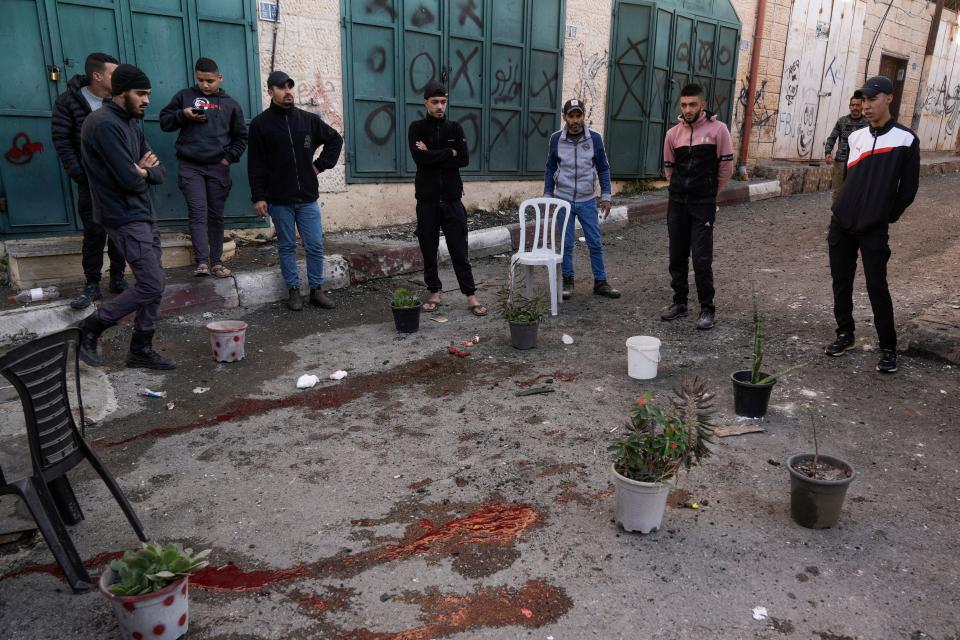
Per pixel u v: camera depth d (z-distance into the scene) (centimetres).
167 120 578
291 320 607
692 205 549
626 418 404
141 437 388
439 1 868
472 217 960
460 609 247
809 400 425
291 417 414
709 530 295
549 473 344
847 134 840
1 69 571
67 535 261
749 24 1337
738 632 234
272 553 282
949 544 283
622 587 258
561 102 1059
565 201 621
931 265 728
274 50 732
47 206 610
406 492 328
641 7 1129
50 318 518
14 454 351
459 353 516
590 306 643
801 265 765
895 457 354
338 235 823
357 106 817
